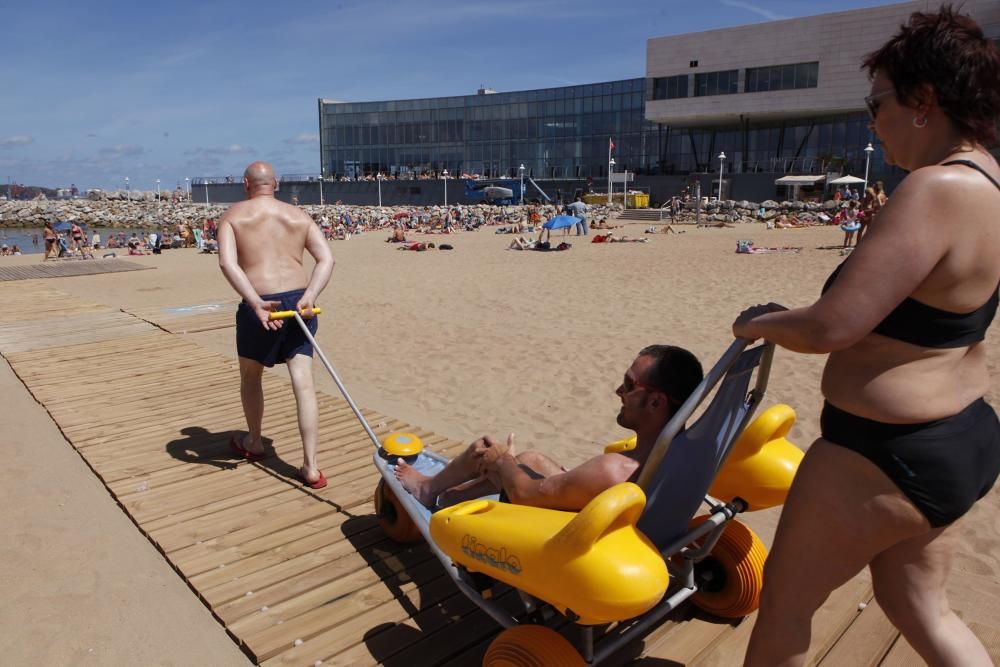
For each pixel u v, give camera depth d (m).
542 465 2.81
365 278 17.33
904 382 1.77
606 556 2.05
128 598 3.40
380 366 8.19
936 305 1.72
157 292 15.75
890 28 47.28
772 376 7.07
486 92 76.56
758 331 1.98
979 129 1.73
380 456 3.76
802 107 51.09
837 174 48.69
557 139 71.44
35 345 9.41
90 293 15.66
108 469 4.90
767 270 16.47
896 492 1.79
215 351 9.05
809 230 34.41
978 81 1.69
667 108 56.59
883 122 1.89
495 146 75.00
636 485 2.14
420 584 3.44
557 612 2.53
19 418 6.23
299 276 4.64
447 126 76.88
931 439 1.76
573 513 2.38
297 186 78.88
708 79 54.62
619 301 12.47
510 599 3.24
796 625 2.02
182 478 4.75
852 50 48.78
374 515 4.20
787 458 2.82
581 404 6.54
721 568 3.06
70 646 3.03
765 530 4.09
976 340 1.79
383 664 2.86
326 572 3.55
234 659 2.95
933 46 1.71
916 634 2.02
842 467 1.87
